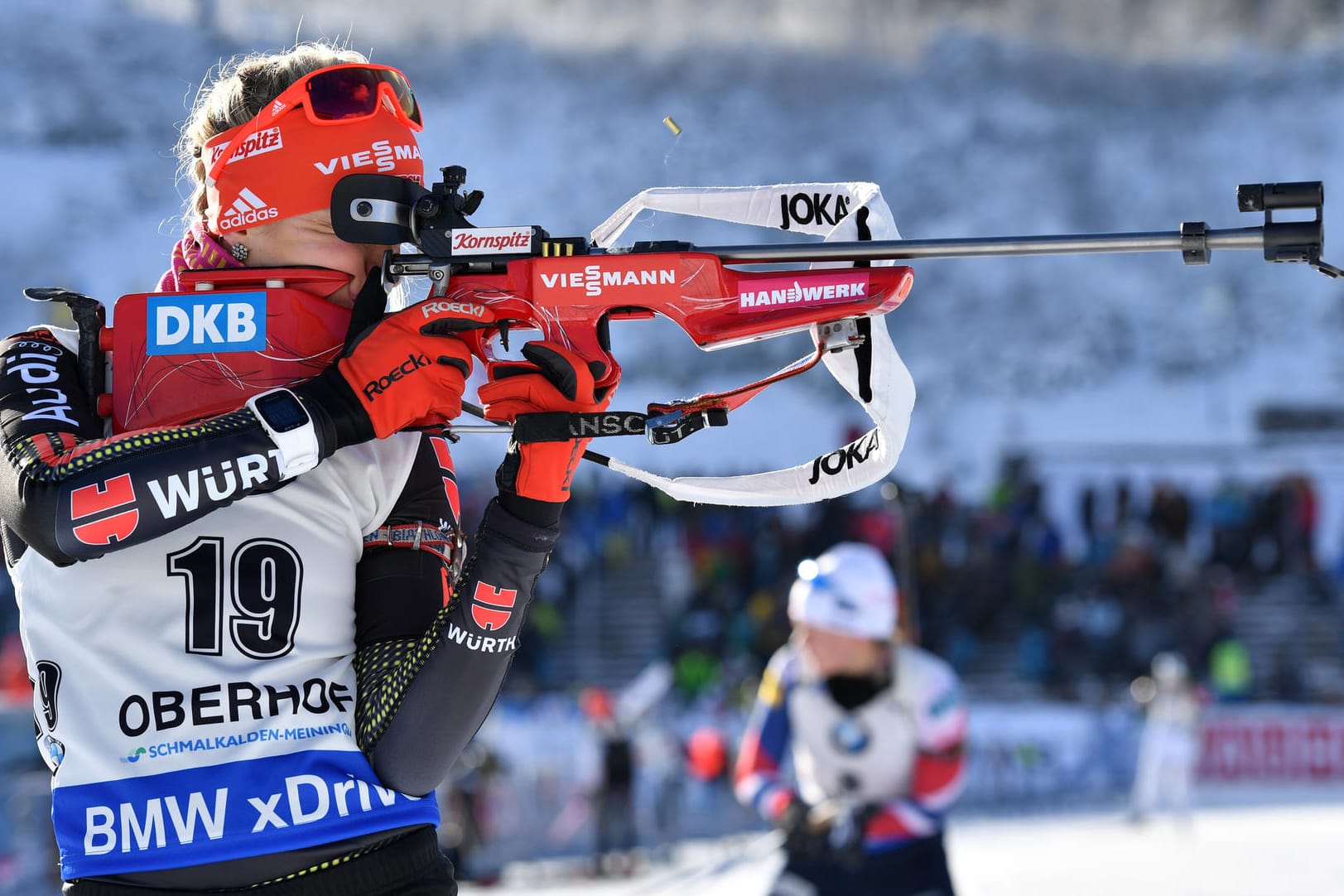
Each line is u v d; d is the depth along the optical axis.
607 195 104.69
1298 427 136.38
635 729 59.78
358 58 7.36
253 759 6.18
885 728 19.52
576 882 50.97
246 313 6.66
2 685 52.97
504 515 6.53
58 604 6.31
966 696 81.94
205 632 6.25
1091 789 68.81
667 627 84.56
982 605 86.06
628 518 89.69
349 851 6.28
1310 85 175.88
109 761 6.14
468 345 6.79
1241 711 74.50
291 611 6.36
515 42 138.88
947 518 88.50
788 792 20.03
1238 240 6.10
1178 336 148.38
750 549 87.50
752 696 67.19
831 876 19.22
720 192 7.25
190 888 6.10
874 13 171.00
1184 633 84.00
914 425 139.00
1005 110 169.75
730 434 120.62
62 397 6.55
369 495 6.64
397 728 6.46
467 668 6.48
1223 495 94.44
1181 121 172.00
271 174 6.79
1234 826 56.34
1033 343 148.62
